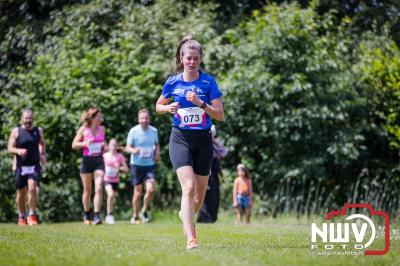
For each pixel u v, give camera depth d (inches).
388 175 1768.0
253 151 1808.6
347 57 1882.4
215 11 2138.3
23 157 1330.0
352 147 1699.1
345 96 1761.8
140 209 1713.8
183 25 1929.1
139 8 2065.7
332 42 1807.3
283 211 1753.2
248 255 580.1
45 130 1689.2
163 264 493.0
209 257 542.9
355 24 2148.1
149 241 811.4
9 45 2112.5
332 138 1739.7
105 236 917.8
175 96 701.9
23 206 1366.9
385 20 2155.5
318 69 1729.8
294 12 1790.1
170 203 1753.2
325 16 1925.4
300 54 1758.1
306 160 1724.9
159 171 1739.7
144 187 1750.7
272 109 1699.1
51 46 2003.0
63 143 1706.4
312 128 1732.3
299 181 1739.7
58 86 1731.1
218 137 1779.0
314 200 1782.7
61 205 1678.2
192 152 697.6
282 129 1729.8
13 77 1903.3
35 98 1758.1
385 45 1913.1
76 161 1699.1
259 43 1759.4
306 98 1716.3
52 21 2119.8
